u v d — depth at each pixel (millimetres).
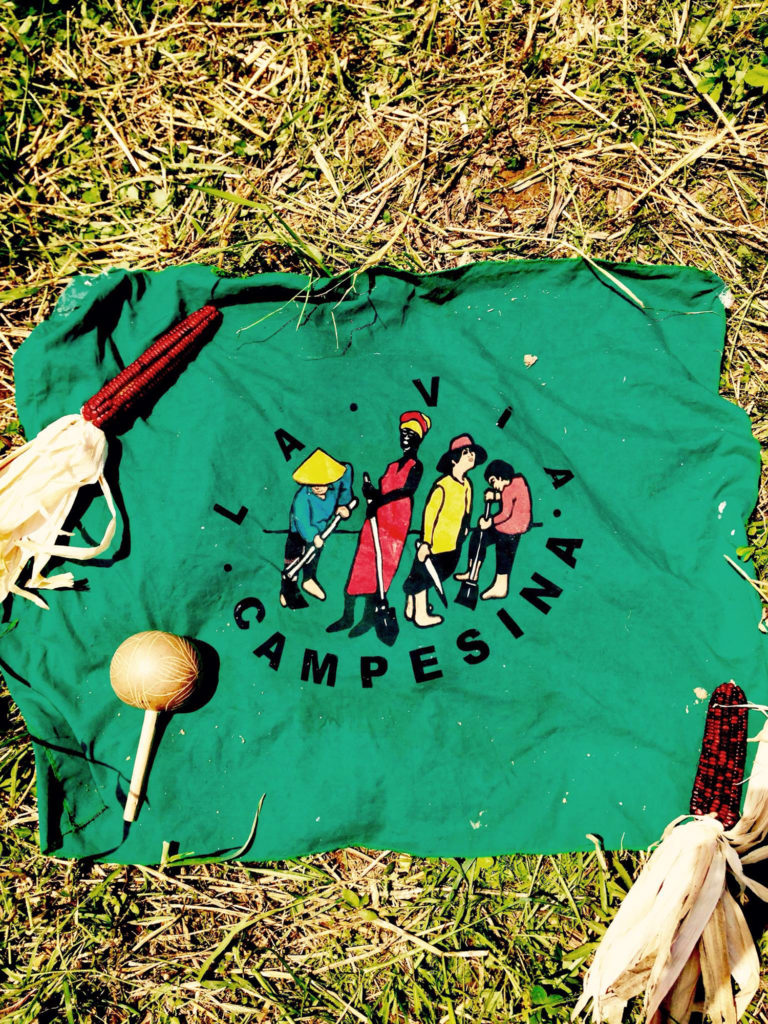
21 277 1040
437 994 970
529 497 988
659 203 1048
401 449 993
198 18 1054
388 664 970
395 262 1032
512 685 969
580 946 972
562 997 953
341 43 1048
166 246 1033
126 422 973
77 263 1037
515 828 959
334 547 982
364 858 994
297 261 1039
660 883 923
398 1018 969
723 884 929
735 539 979
